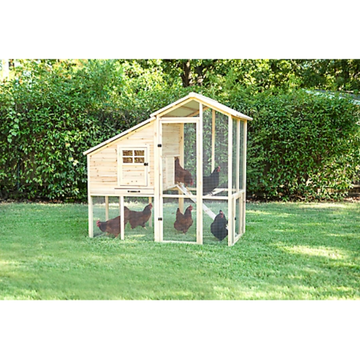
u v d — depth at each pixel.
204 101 7.14
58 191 11.92
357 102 12.21
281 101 11.81
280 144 11.95
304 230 8.45
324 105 11.64
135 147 7.51
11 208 10.94
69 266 6.18
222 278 5.66
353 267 6.13
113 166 7.66
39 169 11.83
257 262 6.35
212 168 7.37
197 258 6.52
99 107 12.07
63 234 8.11
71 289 5.32
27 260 6.47
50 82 11.97
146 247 7.16
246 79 20.69
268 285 5.42
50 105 11.65
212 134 7.34
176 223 7.65
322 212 10.41
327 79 17.89
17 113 11.62
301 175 12.19
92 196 7.90
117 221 7.82
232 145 7.40
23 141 11.77
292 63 20.30
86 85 11.95
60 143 11.75
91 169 7.77
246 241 7.58
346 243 7.45
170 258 6.53
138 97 12.40
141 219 7.83
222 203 7.36
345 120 11.72
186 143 7.64
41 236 7.95
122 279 5.64
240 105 11.82
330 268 6.09
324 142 11.77
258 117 11.76
